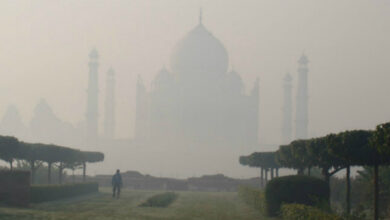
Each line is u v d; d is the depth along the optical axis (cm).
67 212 7856
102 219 6919
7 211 7294
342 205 9519
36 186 9494
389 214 8500
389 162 6656
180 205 10550
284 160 11362
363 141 6919
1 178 8438
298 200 7800
